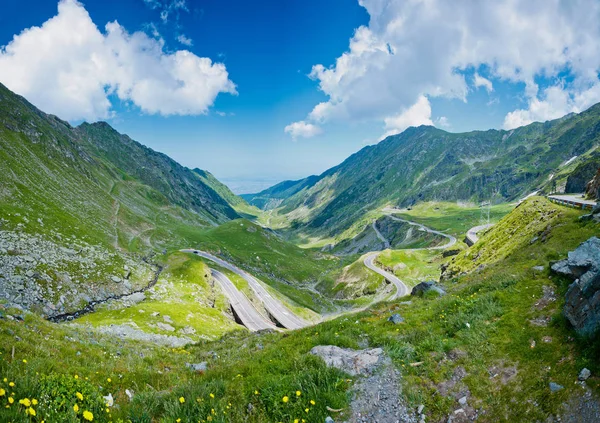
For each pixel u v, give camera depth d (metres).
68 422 8.43
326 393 12.65
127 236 157.75
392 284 145.12
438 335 17.86
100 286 81.44
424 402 13.04
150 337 58.34
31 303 62.88
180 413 10.81
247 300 118.12
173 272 118.00
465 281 37.38
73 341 19.62
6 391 8.55
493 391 13.12
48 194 130.12
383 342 17.83
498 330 16.98
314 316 121.75
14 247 73.56
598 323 13.16
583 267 18.92
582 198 70.62
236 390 12.81
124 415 10.26
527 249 39.72
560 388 12.04
